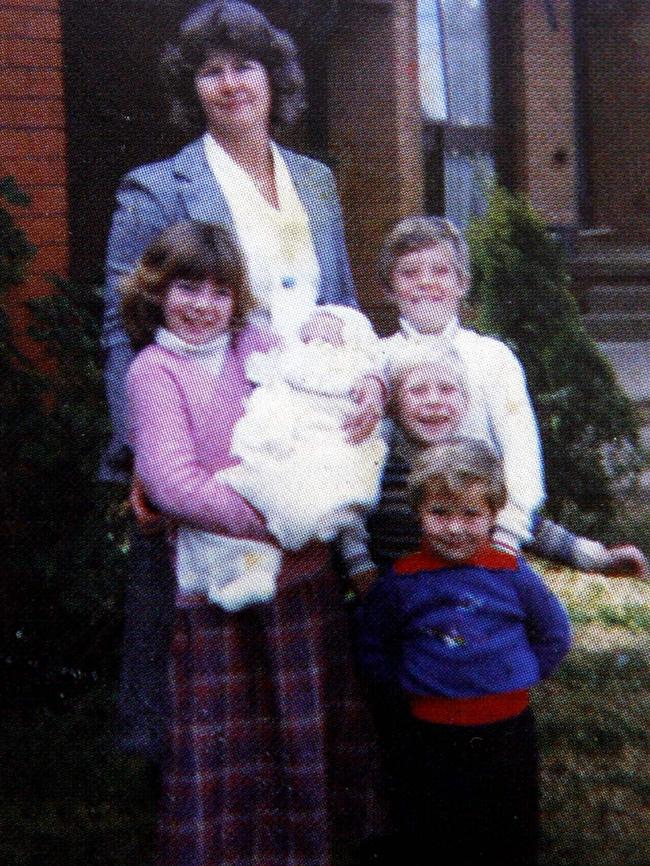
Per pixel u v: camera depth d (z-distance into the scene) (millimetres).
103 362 3291
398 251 2363
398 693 2262
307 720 2193
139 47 4789
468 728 2164
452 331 2381
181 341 2225
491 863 2230
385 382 2285
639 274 6152
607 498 4074
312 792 2182
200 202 2502
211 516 2119
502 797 2184
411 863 2295
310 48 5227
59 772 3023
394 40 5320
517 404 2355
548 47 7324
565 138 7352
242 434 2156
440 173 7000
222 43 2516
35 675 3451
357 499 2188
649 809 2775
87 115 4680
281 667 2199
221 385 2225
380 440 2273
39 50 3582
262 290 2451
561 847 2574
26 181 3576
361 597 2326
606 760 3033
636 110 7477
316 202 2635
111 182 4684
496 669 2160
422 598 2188
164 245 2221
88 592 3248
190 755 2188
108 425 3256
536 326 3924
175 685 2238
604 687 3422
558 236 4211
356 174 4906
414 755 2215
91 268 4066
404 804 2256
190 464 2148
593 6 7520
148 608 2500
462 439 2209
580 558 2439
